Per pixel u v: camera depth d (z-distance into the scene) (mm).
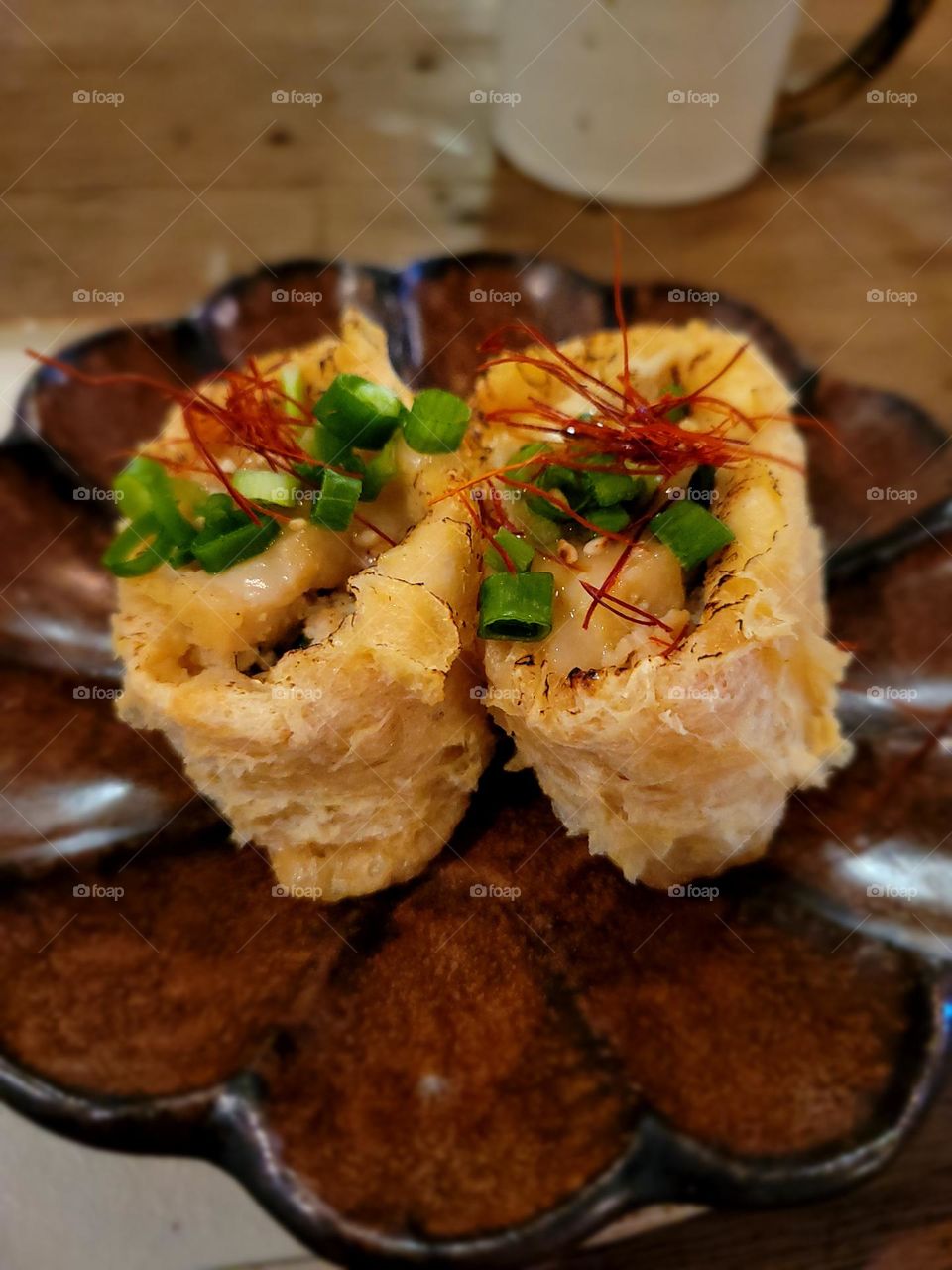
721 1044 126
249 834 150
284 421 159
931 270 243
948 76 289
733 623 130
